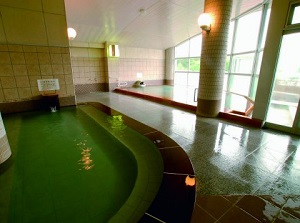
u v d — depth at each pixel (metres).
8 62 3.41
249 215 1.25
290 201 1.38
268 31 2.81
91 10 4.87
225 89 7.31
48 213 1.25
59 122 3.29
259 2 5.27
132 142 2.34
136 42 8.21
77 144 2.43
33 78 3.72
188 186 1.35
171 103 5.06
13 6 3.23
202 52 3.65
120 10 5.06
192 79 9.12
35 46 3.60
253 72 5.75
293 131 2.80
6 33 3.27
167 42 8.77
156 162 1.84
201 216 1.24
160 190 1.30
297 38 2.73
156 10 5.36
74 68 7.54
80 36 6.60
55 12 3.65
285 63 2.86
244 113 4.13
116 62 8.23
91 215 1.24
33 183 1.59
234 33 6.53
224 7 3.24
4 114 3.57
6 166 1.84
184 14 5.84
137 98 6.32
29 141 2.50
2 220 1.19
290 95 3.03
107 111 3.80
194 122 3.39
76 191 1.49
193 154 2.13
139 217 1.13
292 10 2.56
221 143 2.44
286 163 1.94
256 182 1.61
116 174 1.74
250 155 2.11
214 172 1.76
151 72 9.96
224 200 1.39
